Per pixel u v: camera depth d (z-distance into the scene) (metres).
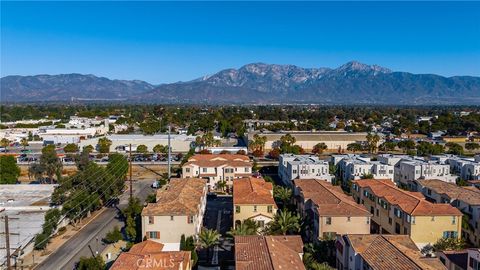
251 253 53.81
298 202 86.38
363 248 56.06
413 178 111.44
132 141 180.12
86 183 95.38
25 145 192.38
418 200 73.12
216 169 118.88
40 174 119.69
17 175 122.94
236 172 118.88
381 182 91.62
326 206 71.31
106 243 76.06
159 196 79.50
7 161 120.38
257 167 140.25
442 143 193.38
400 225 72.12
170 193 79.62
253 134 189.62
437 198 87.00
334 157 133.38
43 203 96.19
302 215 81.12
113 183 100.88
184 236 68.88
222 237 78.25
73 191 90.69
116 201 103.44
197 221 74.12
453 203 81.81
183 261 55.28
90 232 81.94
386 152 184.38
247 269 49.22
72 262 67.56
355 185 94.44
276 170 142.38
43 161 120.69
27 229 78.06
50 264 66.75
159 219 69.25
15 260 65.94
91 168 104.31
